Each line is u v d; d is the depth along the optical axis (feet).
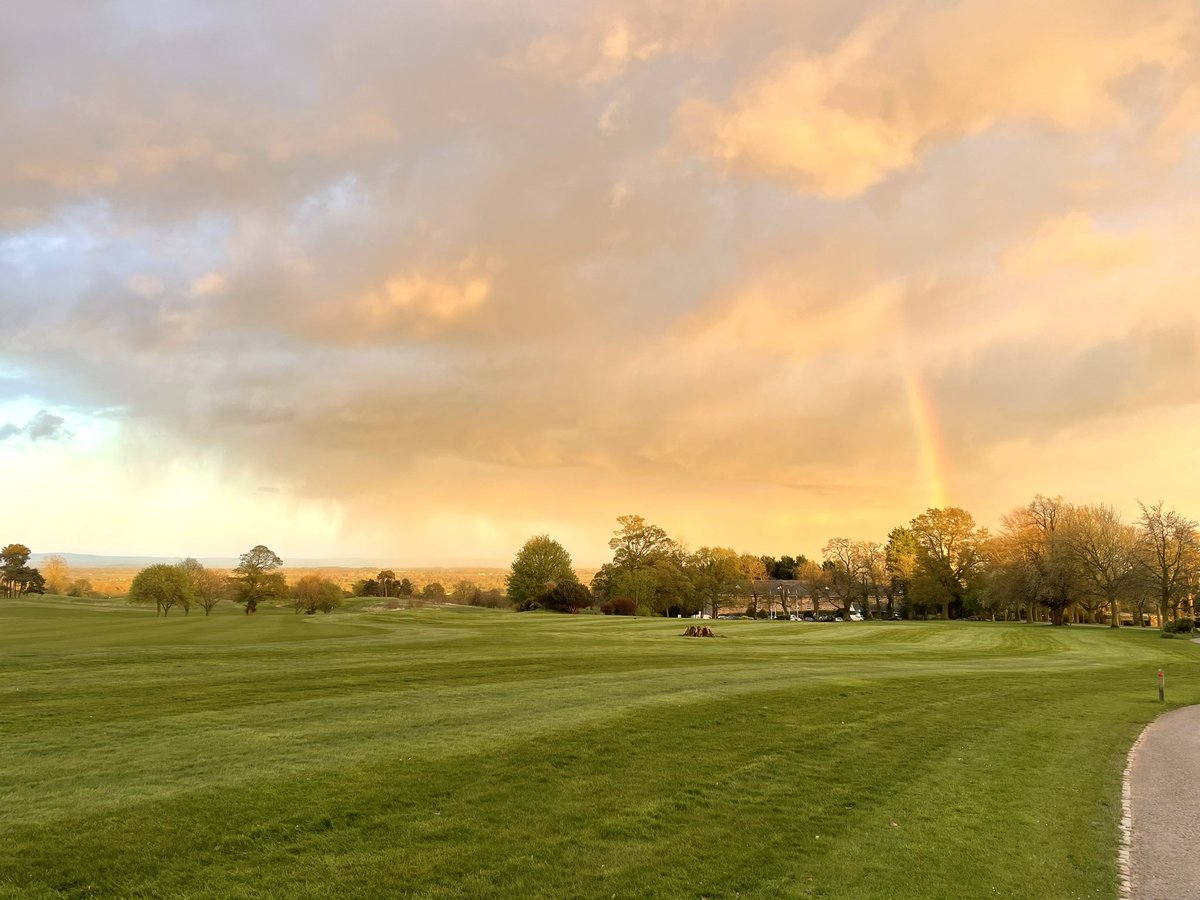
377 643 151.74
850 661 137.08
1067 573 312.91
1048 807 46.80
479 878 32.19
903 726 70.90
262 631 190.80
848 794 47.55
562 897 30.71
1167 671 143.13
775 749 58.44
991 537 385.91
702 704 75.36
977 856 37.47
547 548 436.76
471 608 485.97
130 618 283.59
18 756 49.75
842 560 476.54
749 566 590.96
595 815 41.04
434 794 43.19
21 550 650.43
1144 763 60.80
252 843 35.09
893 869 35.29
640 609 415.03
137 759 49.08
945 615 411.54
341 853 34.37
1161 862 37.40
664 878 33.04
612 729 61.87
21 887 29.81
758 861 35.58
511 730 60.29
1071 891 33.47
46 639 158.71
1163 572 291.79
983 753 61.72
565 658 121.80
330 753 51.47
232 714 65.10
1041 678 120.16
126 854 33.32
